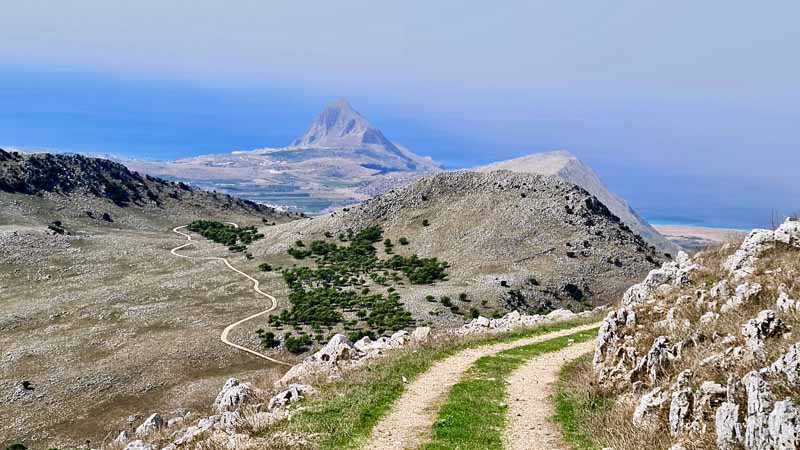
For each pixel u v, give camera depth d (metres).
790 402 14.48
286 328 125.81
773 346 18.55
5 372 100.38
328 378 32.16
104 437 75.81
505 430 23.39
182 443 25.88
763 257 27.64
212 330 123.00
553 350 37.91
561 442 21.89
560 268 161.75
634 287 37.44
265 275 176.12
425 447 21.77
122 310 135.75
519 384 30.17
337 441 22.52
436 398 27.97
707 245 38.59
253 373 100.31
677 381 20.17
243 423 25.48
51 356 107.25
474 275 161.50
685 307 26.39
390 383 30.22
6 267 171.88
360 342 46.31
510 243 177.12
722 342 21.05
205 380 97.62
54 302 141.38
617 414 22.34
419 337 44.78
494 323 52.44
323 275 171.25
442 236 191.25
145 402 89.12
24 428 80.56
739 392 16.47
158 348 110.88
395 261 177.88
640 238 198.75
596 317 50.16
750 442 15.21
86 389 92.94
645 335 26.25
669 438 18.48
